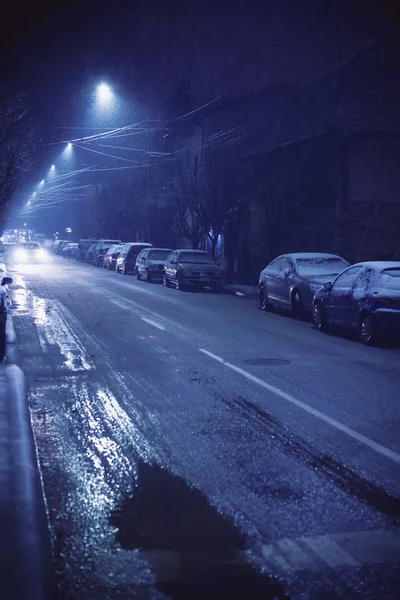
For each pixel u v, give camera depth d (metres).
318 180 26.25
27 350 12.40
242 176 31.09
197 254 29.31
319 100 27.44
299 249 27.61
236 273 33.28
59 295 24.59
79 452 6.48
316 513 5.00
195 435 7.07
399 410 8.19
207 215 32.66
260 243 30.98
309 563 4.19
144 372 10.45
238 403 8.48
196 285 27.88
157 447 6.65
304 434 7.12
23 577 3.81
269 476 5.83
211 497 5.33
